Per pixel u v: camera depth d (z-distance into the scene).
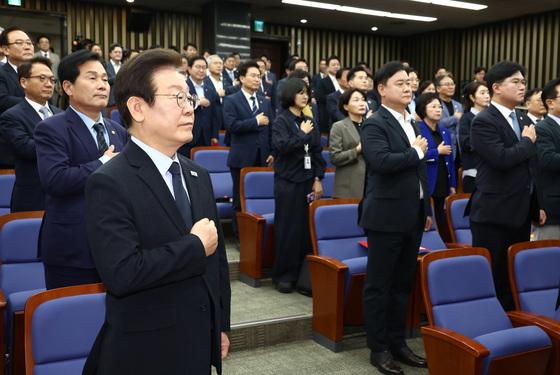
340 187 4.05
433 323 2.56
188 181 1.50
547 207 3.59
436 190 4.39
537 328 2.52
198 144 5.86
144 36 11.35
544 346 2.48
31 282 2.85
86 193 1.36
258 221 4.02
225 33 10.81
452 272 2.65
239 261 4.27
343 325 3.42
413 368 3.05
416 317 3.56
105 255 1.30
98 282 2.21
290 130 3.91
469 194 4.19
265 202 4.45
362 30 13.56
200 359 1.41
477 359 2.24
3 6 9.98
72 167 2.14
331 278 3.26
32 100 3.18
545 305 2.85
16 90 4.02
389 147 2.89
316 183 4.04
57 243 2.15
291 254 3.98
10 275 2.82
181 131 1.40
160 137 1.40
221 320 1.62
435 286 2.59
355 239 3.68
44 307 1.98
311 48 13.34
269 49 12.92
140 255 1.30
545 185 3.60
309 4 10.88
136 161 1.39
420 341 3.51
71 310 2.02
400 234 2.90
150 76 1.38
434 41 13.66
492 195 3.11
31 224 2.90
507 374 2.41
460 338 2.33
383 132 2.90
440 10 11.17
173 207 1.40
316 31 13.38
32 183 3.08
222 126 6.47
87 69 2.22
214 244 1.39
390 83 2.91
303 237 4.05
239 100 4.74
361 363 3.12
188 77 5.99
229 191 5.05
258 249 4.05
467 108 4.96
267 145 4.78
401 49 14.47
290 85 3.91
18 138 3.02
